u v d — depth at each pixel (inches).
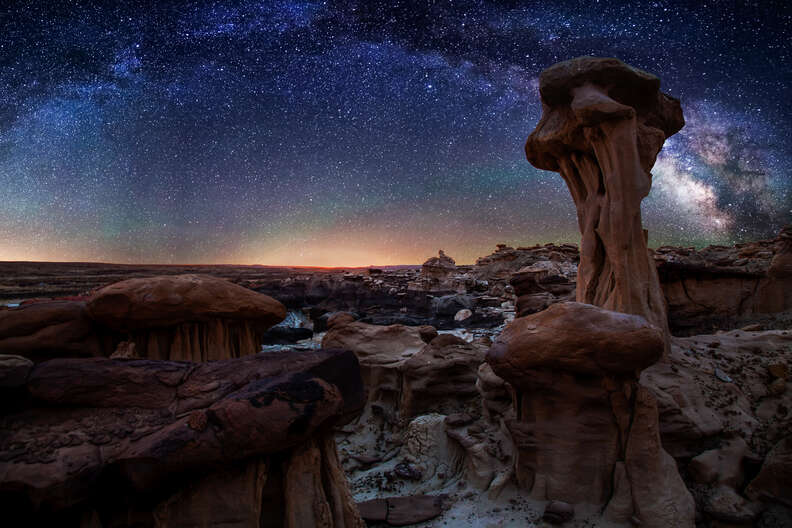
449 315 1635.1
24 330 265.3
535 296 775.7
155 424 180.1
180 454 168.1
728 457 341.1
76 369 186.1
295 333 1244.5
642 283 441.4
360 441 516.1
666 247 1638.8
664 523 278.5
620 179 430.0
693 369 419.5
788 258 709.9
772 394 400.5
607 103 410.0
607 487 301.4
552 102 472.4
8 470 153.8
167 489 174.9
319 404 196.9
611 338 286.5
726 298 740.0
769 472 309.6
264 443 182.1
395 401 554.6
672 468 304.2
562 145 485.7
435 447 432.1
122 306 288.7
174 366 203.0
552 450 314.0
